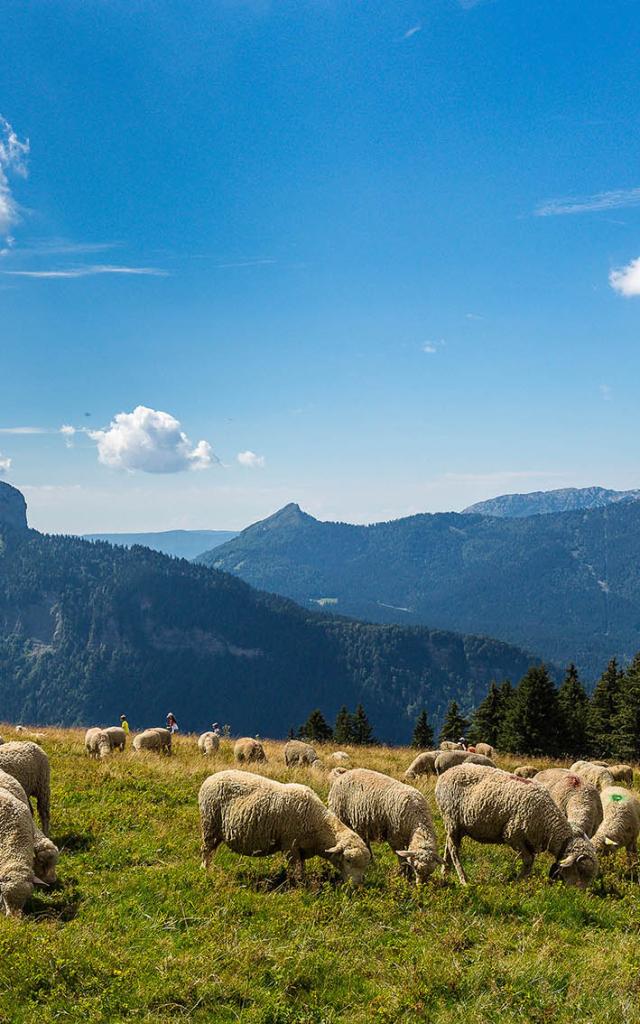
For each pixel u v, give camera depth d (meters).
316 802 12.23
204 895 11.11
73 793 16.52
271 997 8.55
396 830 12.83
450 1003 8.73
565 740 65.81
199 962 9.01
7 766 12.99
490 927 10.57
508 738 66.81
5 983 8.41
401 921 10.72
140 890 11.27
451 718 79.25
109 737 25.16
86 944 9.25
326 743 40.16
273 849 12.12
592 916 11.38
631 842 14.61
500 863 13.84
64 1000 8.24
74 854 12.76
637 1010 8.64
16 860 10.30
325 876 12.22
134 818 14.91
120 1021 7.98
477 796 12.98
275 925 10.15
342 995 8.76
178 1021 8.02
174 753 26.86
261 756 25.44
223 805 12.21
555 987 9.20
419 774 24.42
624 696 65.81
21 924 9.62
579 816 14.95
